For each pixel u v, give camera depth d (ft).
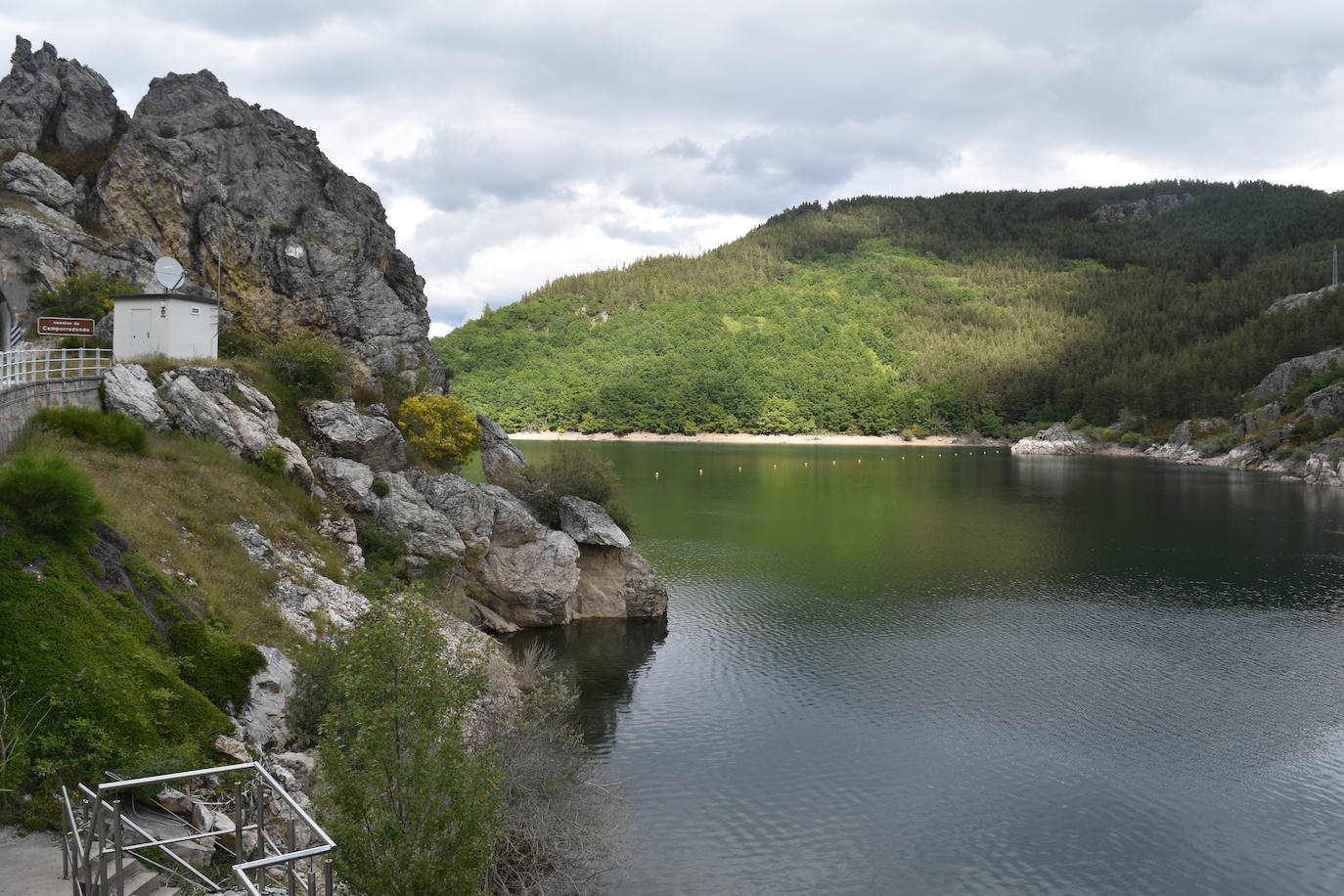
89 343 178.09
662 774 137.49
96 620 83.35
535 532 210.18
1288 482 583.58
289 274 242.58
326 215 249.96
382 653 65.98
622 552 226.17
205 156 247.09
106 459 128.77
